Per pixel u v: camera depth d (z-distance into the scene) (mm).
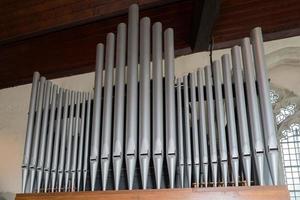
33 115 3889
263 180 2707
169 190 2680
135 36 3652
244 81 3195
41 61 5871
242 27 4734
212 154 2928
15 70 6094
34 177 3529
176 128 3113
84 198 2867
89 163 3291
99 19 4512
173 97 3225
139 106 3217
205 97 3250
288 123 5031
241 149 2861
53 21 4613
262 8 4695
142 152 2943
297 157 4980
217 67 3332
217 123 3072
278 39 5000
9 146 6156
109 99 3393
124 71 3523
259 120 2914
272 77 5227
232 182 2811
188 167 2947
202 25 4184
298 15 4555
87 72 5746
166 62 3465
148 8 4789
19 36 4840
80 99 3754
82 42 5555
